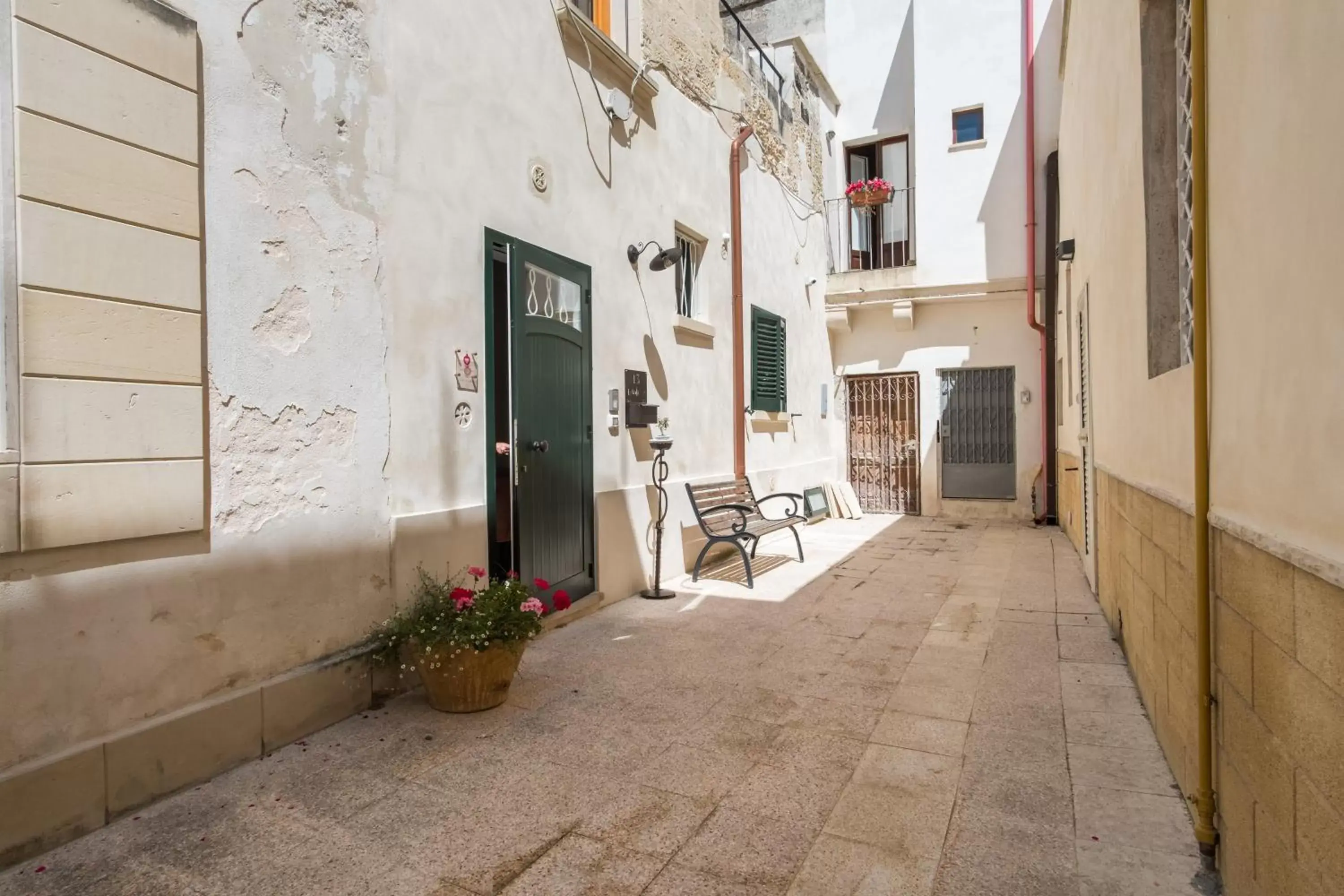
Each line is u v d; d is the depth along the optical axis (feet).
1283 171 5.16
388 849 7.59
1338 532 4.40
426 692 11.50
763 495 27.84
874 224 38.22
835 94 36.73
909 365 35.47
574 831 7.93
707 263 23.81
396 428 11.85
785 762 9.58
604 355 17.85
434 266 12.64
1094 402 18.07
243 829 7.92
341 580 10.87
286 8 10.13
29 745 7.37
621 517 18.52
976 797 8.66
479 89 13.73
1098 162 15.28
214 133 9.17
